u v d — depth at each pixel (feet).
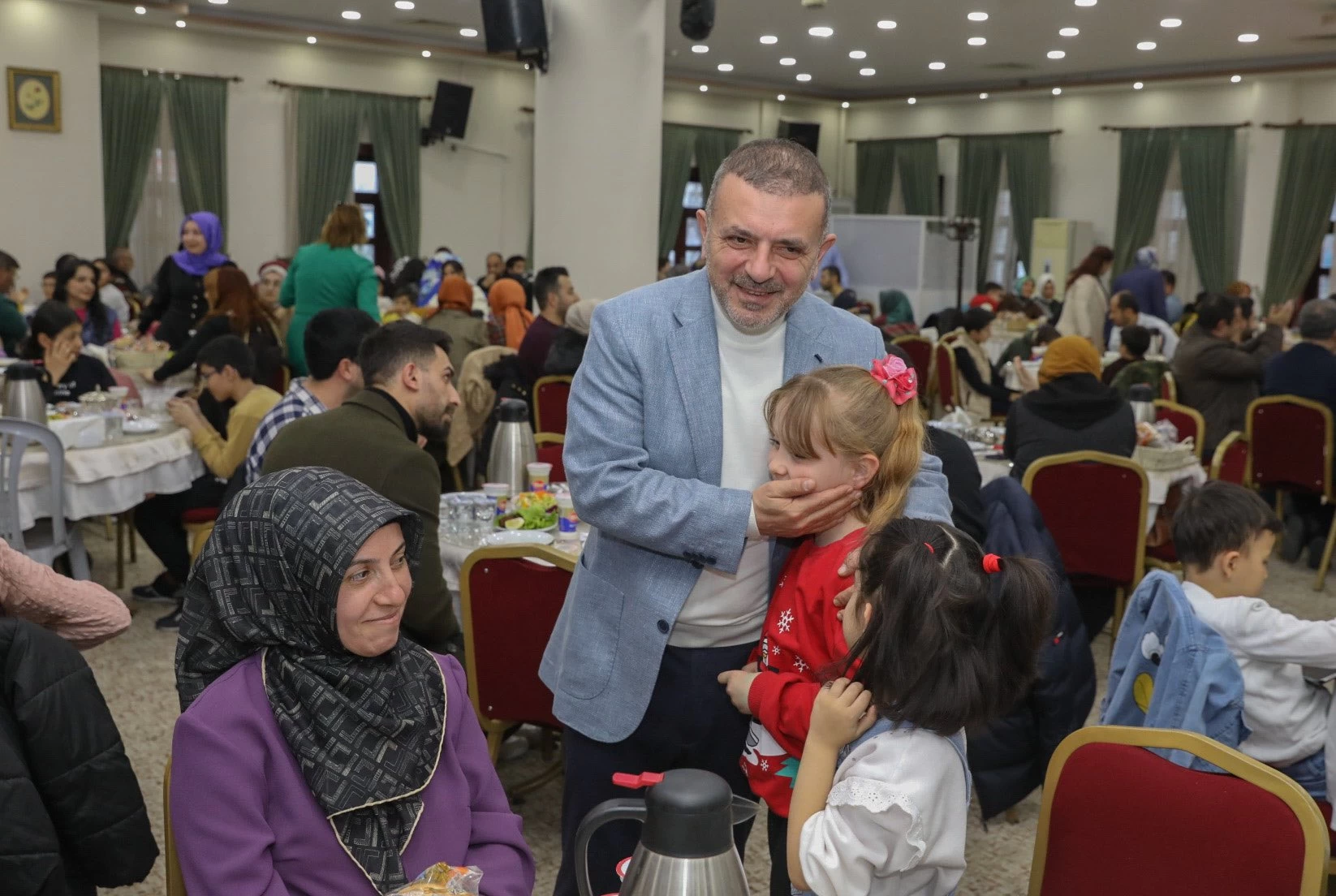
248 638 4.25
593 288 22.04
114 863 4.99
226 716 4.20
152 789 9.50
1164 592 6.64
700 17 21.91
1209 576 7.63
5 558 5.86
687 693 5.17
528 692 8.34
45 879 4.65
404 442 7.75
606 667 5.17
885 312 41.29
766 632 4.92
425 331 8.23
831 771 4.26
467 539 9.75
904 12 35.09
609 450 4.93
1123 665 7.03
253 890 4.07
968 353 24.18
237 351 14.51
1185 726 6.29
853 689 4.21
